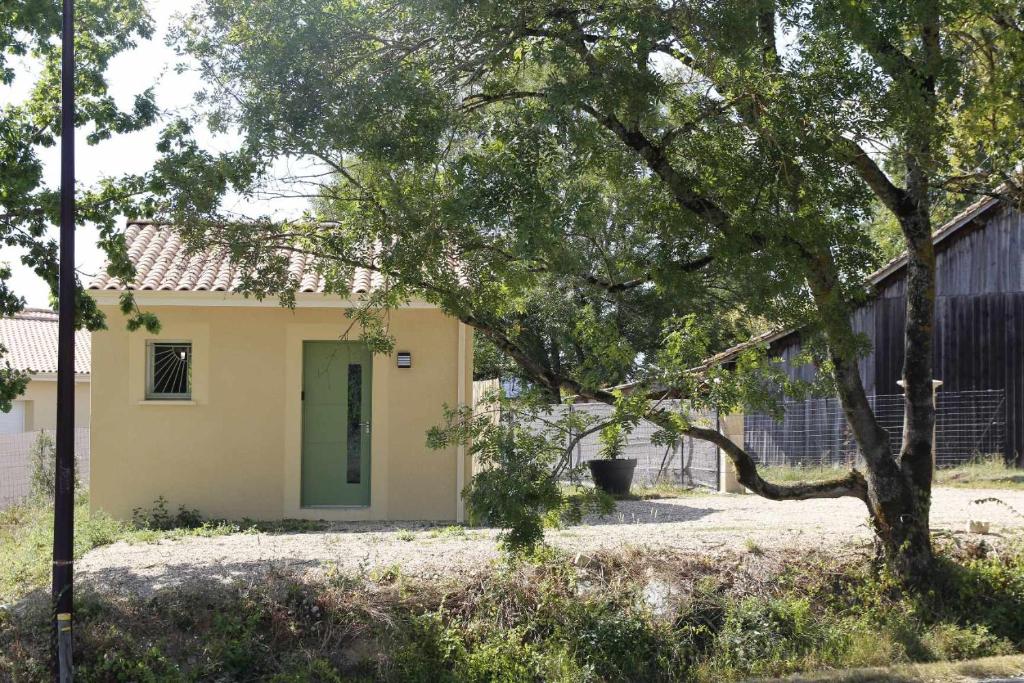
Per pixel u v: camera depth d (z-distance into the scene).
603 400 9.06
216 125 7.94
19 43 10.39
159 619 8.48
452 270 8.89
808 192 8.15
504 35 7.86
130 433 13.20
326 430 13.55
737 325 9.66
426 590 9.10
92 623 8.27
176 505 13.19
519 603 9.07
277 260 8.73
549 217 7.34
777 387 8.74
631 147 8.41
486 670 8.39
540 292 9.35
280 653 8.43
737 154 8.38
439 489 13.38
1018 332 18.34
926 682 7.41
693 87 8.67
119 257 10.65
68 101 7.67
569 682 8.20
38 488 16.64
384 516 13.30
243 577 9.24
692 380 8.40
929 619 9.53
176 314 13.31
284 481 13.31
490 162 7.48
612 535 11.04
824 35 7.79
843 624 9.34
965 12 9.15
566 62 7.49
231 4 7.88
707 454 17.69
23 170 10.14
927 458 10.15
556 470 8.36
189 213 8.19
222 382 13.34
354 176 8.67
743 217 8.09
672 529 11.59
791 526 11.88
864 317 18.97
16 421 27.38
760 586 9.75
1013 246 18.52
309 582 9.04
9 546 11.62
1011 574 10.08
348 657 8.47
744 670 8.71
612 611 9.15
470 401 13.42
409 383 13.46
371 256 8.91
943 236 18.72
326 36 7.78
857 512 13.61
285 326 13.42
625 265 8.80
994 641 9.18
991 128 10.09
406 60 7.95
